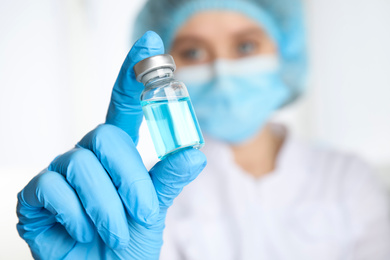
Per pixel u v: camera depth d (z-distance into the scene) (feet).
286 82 6.26
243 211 5.89
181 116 2.05
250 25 6.00
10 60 6.81
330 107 6.44
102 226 2.25
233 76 6.02
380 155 6.29
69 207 2.30
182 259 5.82
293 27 6.00
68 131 6.83
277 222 5.86
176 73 6.18
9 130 6.84
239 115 6.04
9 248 6.23
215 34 6.00
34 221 2.60
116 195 2.30
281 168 6.02
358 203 5.91
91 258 2.54
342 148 6.34
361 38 6.40
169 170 2.23
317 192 5.97
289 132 6.18
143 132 6.19
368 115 6.40
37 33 6.78
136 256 2.50
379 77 6.33
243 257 5.74
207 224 5.89
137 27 6.23
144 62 1.99
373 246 5.79
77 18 6.74
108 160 2.33
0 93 6.81
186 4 5.91
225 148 6.09
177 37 6.13
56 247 2.59
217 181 6.03
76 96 6.80
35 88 6.81
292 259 5.72
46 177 2.33
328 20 6.44
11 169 6.83
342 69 6.43
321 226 5.82
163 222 2.57
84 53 6.75
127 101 2.48
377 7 6.30
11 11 6.78
